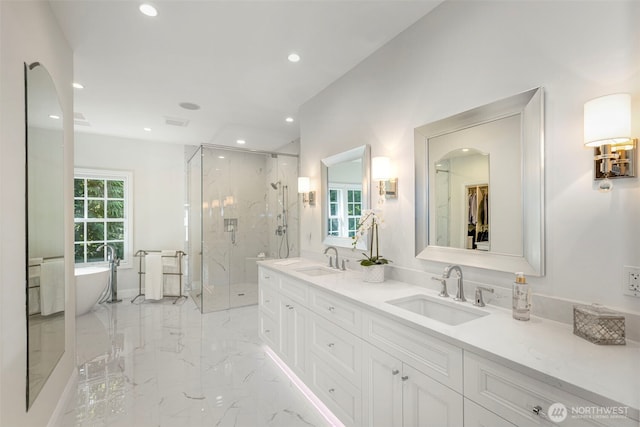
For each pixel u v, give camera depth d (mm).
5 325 1232
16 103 1360
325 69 2730
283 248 4957
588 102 1154
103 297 4707
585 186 1267
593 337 1112
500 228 1573
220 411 2020
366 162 2496
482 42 1665
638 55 1136
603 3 1224
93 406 2070
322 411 2021
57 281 1932
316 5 1906
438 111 1915
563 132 1337
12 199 1309
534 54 1439
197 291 4641
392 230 2264
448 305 1672
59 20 2023
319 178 3188
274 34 2215
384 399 1515
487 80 1641
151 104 3559
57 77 2016
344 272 2561
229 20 2053
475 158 1697
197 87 3107
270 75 2840
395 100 2244
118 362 2711
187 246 5254
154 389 2279
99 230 4855
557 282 1354
